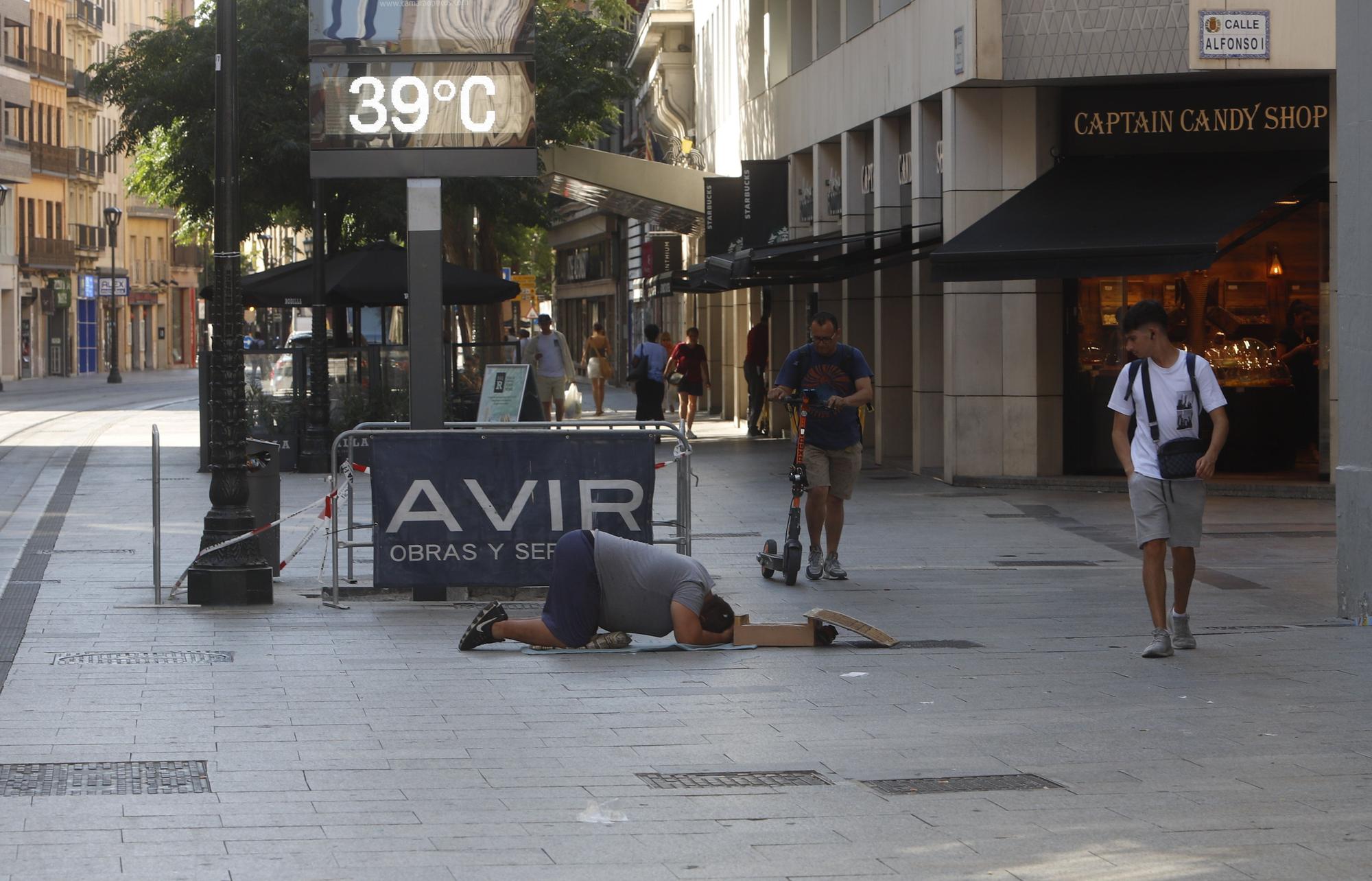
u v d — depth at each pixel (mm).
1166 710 11836
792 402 18938
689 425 45312
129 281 128500
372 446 17000
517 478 17078
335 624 15867
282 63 38312
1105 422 28844
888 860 8148
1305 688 12602
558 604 14469
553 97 45500
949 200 28781
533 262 88688
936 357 31375
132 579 18781
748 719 11633
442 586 17156
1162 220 26422
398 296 34469
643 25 66375
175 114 39656
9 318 108938
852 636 15227
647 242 72188
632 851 8305
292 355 33688
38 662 13742
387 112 18453
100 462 35094
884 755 10539
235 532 16984
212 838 8523
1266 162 27828
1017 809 9141
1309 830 8633
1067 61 27375
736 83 51156
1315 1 26797
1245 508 25484
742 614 16375
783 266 31438
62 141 121438
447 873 7918
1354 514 15898
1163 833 8602
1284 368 28516
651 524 17172
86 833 8578
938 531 23359
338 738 10992
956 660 13945
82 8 125812
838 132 37562
